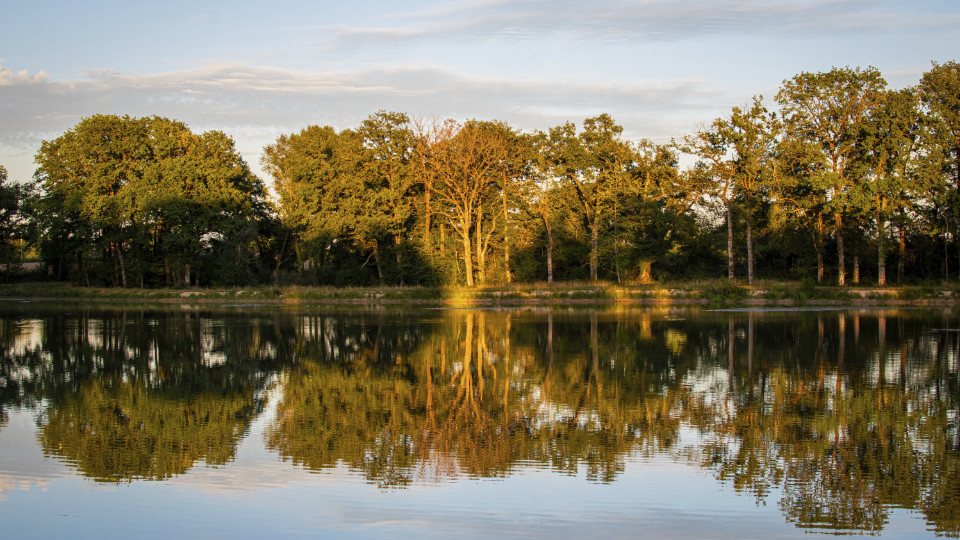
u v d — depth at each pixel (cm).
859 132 6359
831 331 3872
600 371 2716
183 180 7044
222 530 1286
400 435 1877
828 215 6556
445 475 1568
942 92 6338
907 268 6919
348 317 5006
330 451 1747
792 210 6412
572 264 7912
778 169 6419
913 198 6306
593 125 7319
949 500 1411
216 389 2455
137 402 2266
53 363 2997
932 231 6275
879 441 1789
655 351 3192
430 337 3778
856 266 6619
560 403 2203
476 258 7525
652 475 1560
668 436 1847
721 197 6694
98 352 3303
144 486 1512
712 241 7794
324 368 2848
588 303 6022
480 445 1781
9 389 2467
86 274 7644
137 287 7556
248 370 2812
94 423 2008
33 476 1569
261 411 2141
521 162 7419
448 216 7306
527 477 1555
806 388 2381
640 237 7350
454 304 6122
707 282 6494
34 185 8344
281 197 8456
